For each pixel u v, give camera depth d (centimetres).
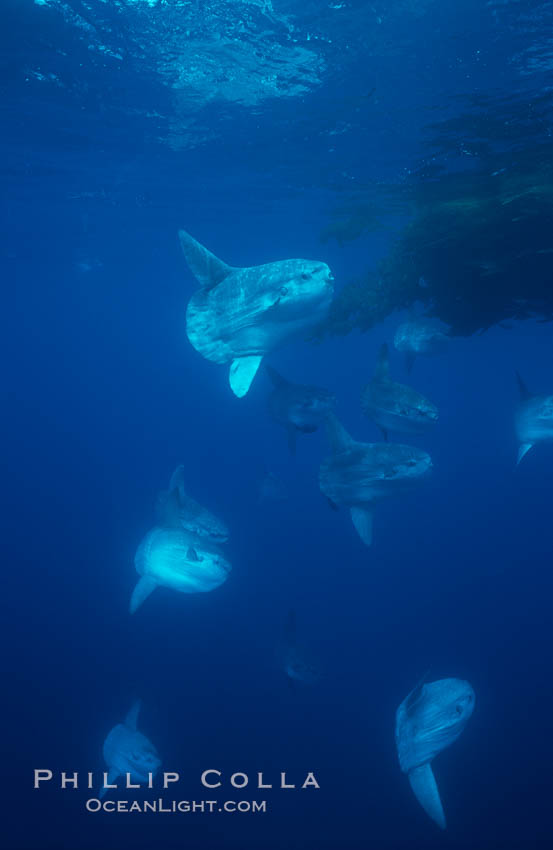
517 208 1114
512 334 4875
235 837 1004
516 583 2125
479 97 1328
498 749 1208
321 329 1274
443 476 4756
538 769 1126
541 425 824
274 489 1338
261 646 1677
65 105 1631
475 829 994
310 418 624
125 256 4031
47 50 1330
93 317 8575
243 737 1282
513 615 1841
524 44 1132
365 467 554
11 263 4356
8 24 1221
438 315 1341
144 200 2638
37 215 2948
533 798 1046
